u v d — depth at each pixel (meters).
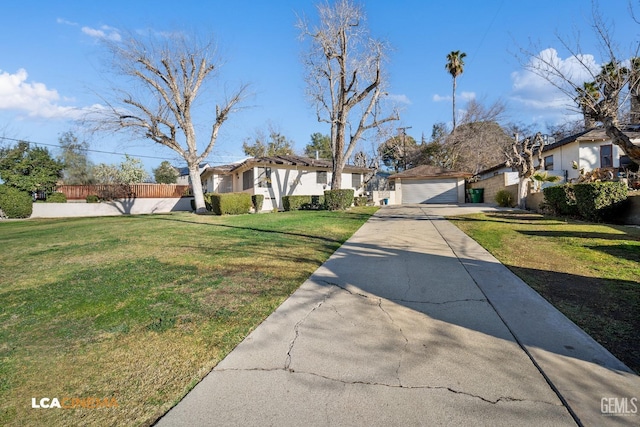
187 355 2.70
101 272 5.18
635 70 7.04
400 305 3.68
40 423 1.98
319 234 8.69
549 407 1.99
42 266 5.75
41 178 25.28
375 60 17.55
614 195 8.97
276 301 3.85
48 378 2.42
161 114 18.09
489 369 2.40
